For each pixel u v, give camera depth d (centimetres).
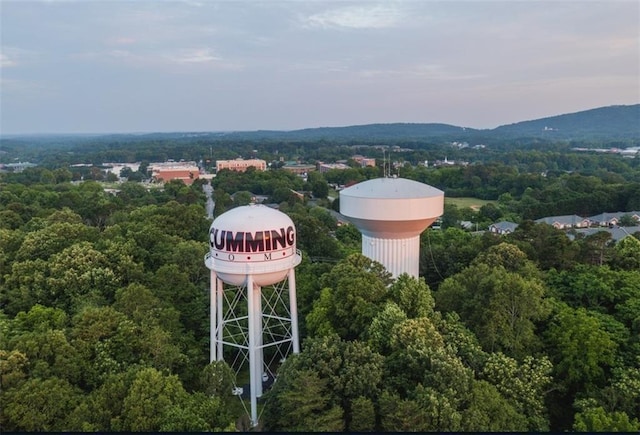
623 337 3350
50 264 4312
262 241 3062
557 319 3478
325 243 6188
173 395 2672
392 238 4166
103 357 3052
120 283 4247
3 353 2777
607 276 4059
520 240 5628
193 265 4612
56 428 2498
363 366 2688
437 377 2548
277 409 2680
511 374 2847
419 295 3503
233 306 3906
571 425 3005
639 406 2700
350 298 3431
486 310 3375
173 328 3575
